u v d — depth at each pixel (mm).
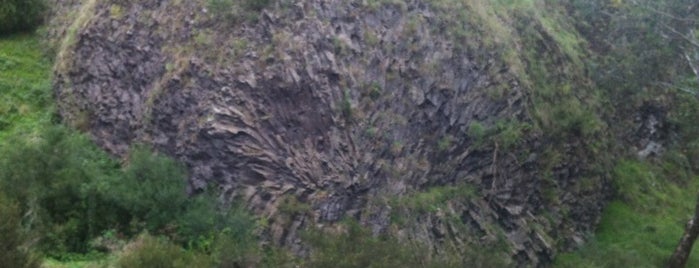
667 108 24156
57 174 14008
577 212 19828
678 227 21281
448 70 17500
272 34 15484
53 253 13297
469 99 17688
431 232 15859
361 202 15266
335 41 15930
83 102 17391
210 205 14203
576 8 24438
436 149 16922
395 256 12906
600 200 20875
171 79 15617
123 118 16453
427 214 16000
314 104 15250
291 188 14648
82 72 17750
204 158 14734
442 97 17203
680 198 22969
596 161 20891
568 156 19938
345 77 15758
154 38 16656
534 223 18219
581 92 21609
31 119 17641
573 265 18109
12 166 13805
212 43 15602
